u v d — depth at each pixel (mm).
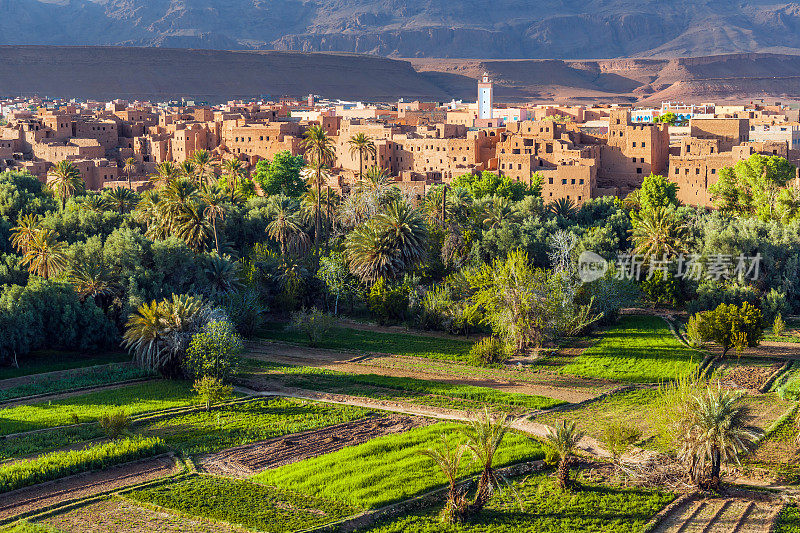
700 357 118500
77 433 93250
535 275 128500
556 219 170000
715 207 190125
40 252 133500
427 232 151250
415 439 90625
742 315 118312
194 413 101000
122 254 134500
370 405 103938
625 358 119750
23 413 99875
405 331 141125
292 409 102688
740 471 84125
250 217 177000
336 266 152500
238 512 74938
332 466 84125
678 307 146250
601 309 134875
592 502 78125
